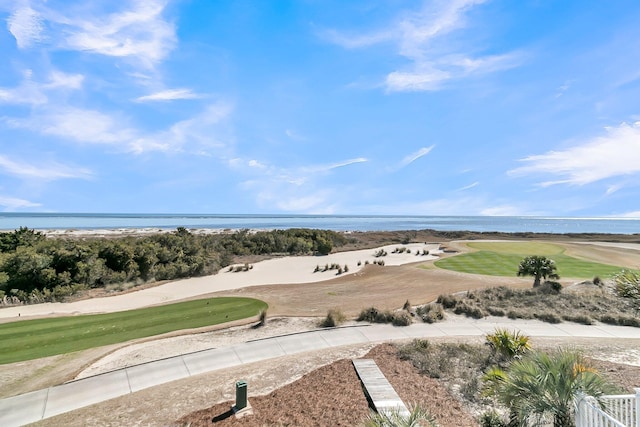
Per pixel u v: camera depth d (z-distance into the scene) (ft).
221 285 73.77
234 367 31.76
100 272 71.36
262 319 44.93
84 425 23.00
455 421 21.67
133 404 25.46
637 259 101.81
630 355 32.24
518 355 29.63
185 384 28.50
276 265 96.68
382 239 169.27
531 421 17.15
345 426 21.66
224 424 22.62
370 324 44.11
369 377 28.30
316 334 40.27
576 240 172.55
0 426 23.07
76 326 44.21
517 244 138.62
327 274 85.71
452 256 107.45
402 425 15.06
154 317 48.24
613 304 49.14
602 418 14.69
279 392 26.71
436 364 30.42
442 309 48.88
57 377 30.17
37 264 64.03
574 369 17.06
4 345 37.55
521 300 53.21
